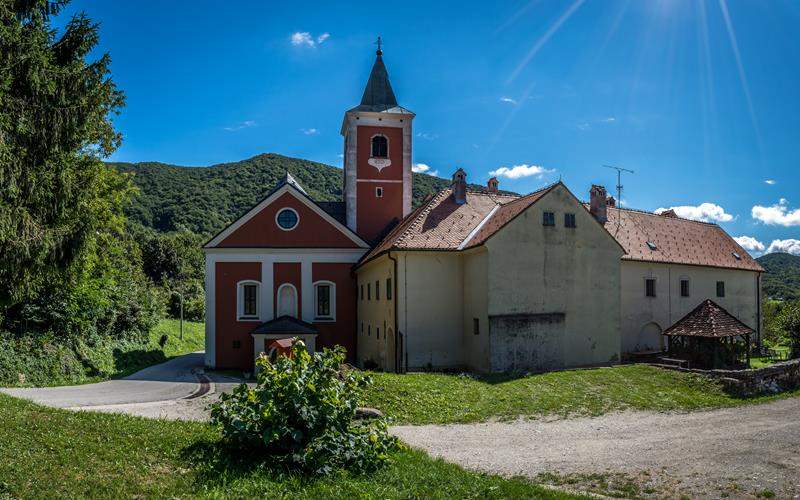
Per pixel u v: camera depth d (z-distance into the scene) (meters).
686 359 29.86
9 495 8.67
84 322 36.50
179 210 112.88
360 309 37.84
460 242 30.56
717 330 28.91
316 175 129.25
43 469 9.75
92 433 12.16
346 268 39.00
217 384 28.62
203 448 11.65
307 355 11.59
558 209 29.47
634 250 37.78
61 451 10.70
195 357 48.25
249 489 9.56
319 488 9.78
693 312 30.94
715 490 11.74
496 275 27.69
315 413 10.92
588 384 23.58
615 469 13.28
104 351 39.25
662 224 43.59
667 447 15.34
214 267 37.94
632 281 36.91
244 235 38.31
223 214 115.44
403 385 21.42
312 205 38.94
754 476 12.62
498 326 27.52
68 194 17.88
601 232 30.47
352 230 39.84
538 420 18.66
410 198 42.16
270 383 11.25
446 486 10.59
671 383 24.38
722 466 13.44
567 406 20.39
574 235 29.70
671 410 20.55
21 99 16.80
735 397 22.95
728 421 18.91
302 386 11.09
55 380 30.45
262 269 38.28
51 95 17.52
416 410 19.17
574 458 14.30
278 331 35.53
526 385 23.08
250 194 122.00
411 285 29.38
